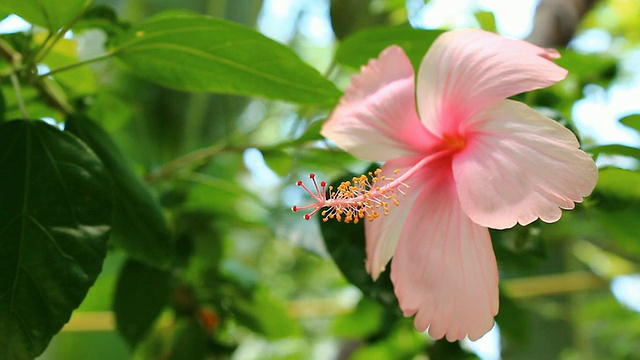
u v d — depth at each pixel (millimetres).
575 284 625
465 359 529
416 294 357
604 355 770
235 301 542
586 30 828
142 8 750
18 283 346
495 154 344
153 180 506
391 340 577
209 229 526
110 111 558
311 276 910
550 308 678
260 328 555
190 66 417
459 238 355
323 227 415
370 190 377
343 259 407
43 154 371
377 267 375
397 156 389
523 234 403
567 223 623
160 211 431
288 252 906
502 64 354
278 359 764
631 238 495
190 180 515
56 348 683
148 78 429
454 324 348
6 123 375
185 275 526
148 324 467
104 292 557
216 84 428
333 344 769
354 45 440
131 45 407
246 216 546
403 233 368
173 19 386
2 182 361
